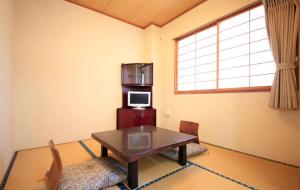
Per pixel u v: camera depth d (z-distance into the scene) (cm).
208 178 173
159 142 185
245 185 159
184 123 275
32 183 165
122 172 166
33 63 277
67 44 312
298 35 198
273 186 158
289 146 208
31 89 276
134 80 391
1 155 169
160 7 337
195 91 334
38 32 282
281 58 204
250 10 255
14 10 257
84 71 334
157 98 418
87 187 141
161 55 422
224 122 281
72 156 237
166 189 153
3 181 168
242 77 267
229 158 230
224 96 282
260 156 235
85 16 335
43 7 287
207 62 325
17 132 264
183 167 200
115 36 380
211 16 300
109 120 370
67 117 313
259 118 236
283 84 202
